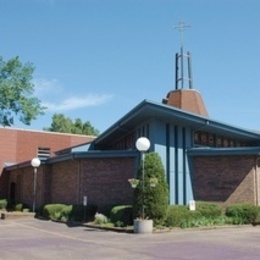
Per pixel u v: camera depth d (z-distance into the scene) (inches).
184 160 916.0
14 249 522.6
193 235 644.7
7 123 1627.7
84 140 1889.8
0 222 968.9
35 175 1175.0
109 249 510.6
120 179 934.4
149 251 490.3
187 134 935.7
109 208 888.9
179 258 441.4
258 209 799.7
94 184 958.4
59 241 598.5
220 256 450.0
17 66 1617.9
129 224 754.2
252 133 997.2
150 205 716.0
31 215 1092.5
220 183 887.1
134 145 1034.7
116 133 1112.8
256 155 861.2
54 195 1147.3
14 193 1542.8
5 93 1563.7
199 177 908.6
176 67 1509.6
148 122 915.4
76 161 1013.8
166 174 877.8
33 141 1766.7
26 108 1601.9
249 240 579.2
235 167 878.4
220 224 778.2
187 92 1470.2
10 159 1697.8
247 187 861.8
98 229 762.8
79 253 484.4
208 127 930.7
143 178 727.1
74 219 908.0
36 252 496.1
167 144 895.1
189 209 773.9
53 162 1139.9
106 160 956.0
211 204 837.2
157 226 716.0
